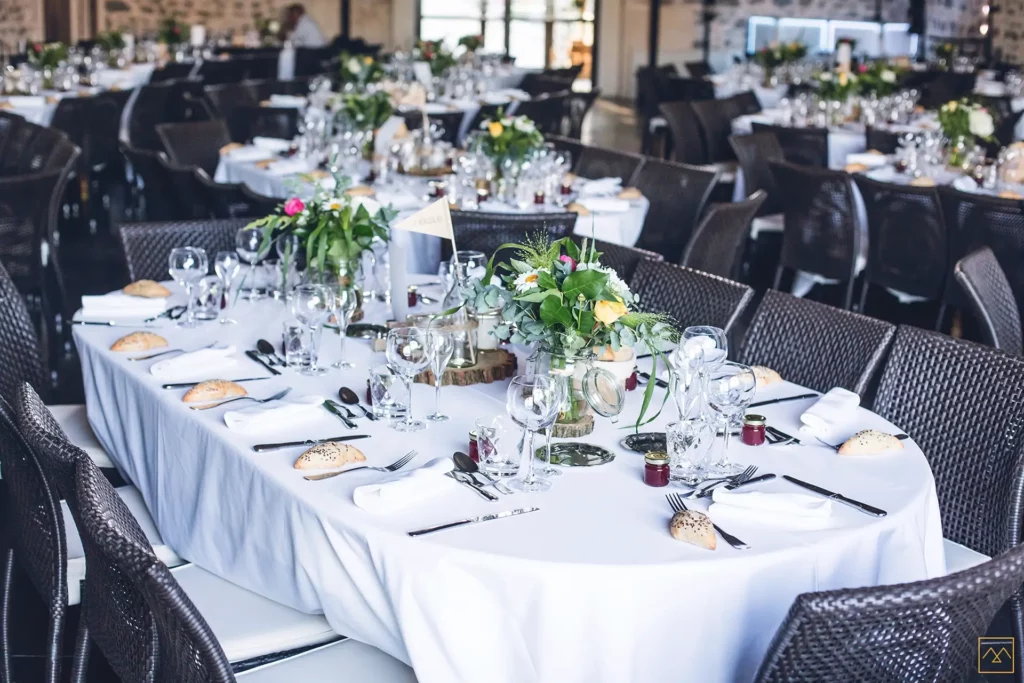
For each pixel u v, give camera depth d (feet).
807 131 22.57
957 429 8.63
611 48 52.19
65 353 16.66
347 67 26.03
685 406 7.61
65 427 10.32
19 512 7.65
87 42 40.45
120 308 10.45
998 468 8.35
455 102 30.83
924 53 47.11
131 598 5.80
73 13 47.39
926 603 4.99
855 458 7.47
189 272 10.15
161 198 16.75
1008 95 32.09
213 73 35.50
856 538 6.32
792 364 9.82
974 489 8.50
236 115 23.45
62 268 21.22
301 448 7.44
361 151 19.15
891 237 16.63
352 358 9.37
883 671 5.24
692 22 50.37
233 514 7.50
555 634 5.93
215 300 10.71
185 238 12.52
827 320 9.66
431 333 7.77
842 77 26.89
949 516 8.66
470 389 8.71
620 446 7.59
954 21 45.98
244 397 8.36
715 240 14.89
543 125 29.22
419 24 53.78
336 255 10.28
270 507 7.04
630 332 7.50
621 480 7.02
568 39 52.90
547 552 6.02
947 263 15.88
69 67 29.60
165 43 39.11
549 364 7.59
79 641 7.23
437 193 16.52
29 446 7.13
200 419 7.89
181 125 20.57
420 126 23.80
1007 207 14.73
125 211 26.61
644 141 34.73
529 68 53.16
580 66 38.81
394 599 6.20
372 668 6.83
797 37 49.24
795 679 5.17
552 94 29.86
